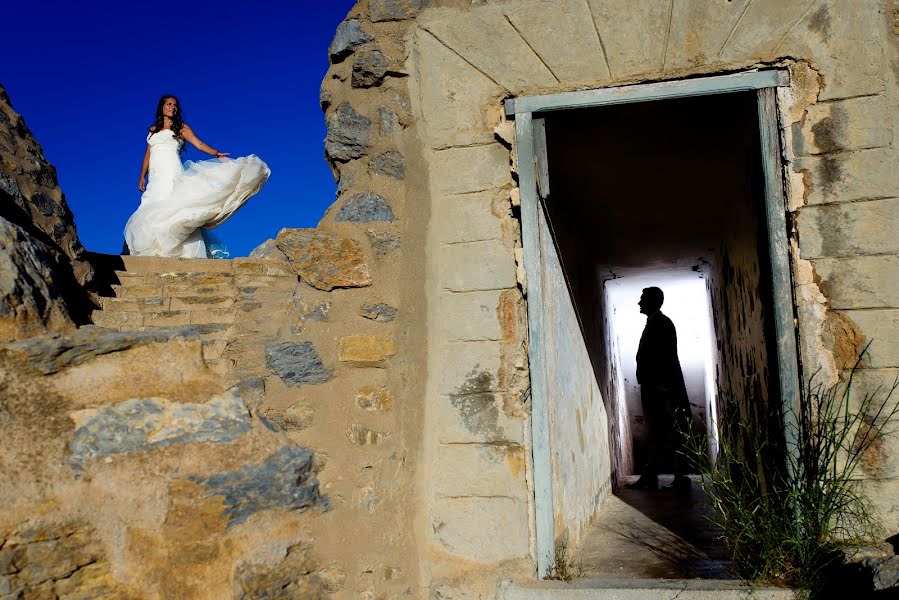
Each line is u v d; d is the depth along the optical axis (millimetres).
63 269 3799
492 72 3283
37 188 3869
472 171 3273
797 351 2895
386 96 3395
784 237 2943
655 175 5145
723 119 4113
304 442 3141
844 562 2600
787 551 2801
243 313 3418
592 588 2885
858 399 2814
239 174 6031
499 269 3203
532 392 3139
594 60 3186
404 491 3078
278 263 4801
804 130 2955
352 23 3436
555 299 3680
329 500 3061
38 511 2533
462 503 3104
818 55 2963
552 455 3197
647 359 6465
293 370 3215
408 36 3379
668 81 3125
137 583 2670
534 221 3186
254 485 2869
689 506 5352
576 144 4523
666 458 8680
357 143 3404
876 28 2918
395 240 3279
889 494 2758
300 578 2947
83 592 2605
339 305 3271
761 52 3018
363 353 3197
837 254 2881
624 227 6371
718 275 6773
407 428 3127
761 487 3146
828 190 2908
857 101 2914
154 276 4578
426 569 3047
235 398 2990
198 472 2795
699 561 3600
